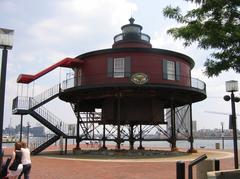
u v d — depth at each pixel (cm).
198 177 1305
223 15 1081
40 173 1870
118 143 3347
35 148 3612
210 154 3472
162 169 2066
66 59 3525
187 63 3731
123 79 3325
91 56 3525
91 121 3759
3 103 1193
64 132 3694
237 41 1069
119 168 2125
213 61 1148
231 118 1585
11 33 1226
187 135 3822
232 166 2202
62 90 3644
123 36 3753
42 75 3453
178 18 1167
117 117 3444
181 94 3581
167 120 4062
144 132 4831
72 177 1712
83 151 3712
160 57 3428
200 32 1100
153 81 3334
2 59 1220
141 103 3525
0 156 1184
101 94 3459
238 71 1134
